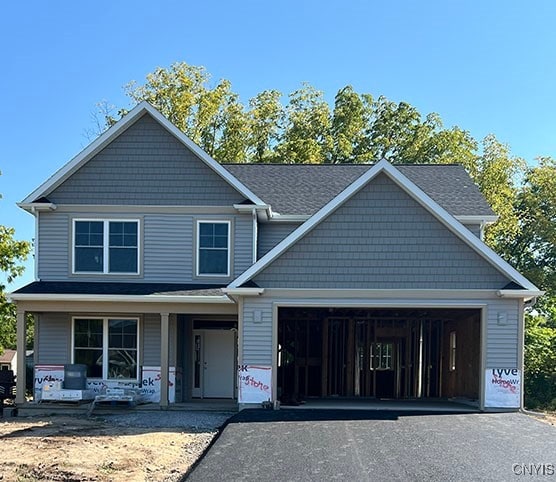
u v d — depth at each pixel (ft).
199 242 58.39
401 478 27.27
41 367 57.72
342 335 64.75
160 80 116.16
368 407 50.34
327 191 65.21
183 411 52.90
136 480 29.30
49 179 58.03
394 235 49.67
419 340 64.69
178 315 59.26
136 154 59.00
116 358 58.08
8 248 80.33
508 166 111.55
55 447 36.91
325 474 27.99
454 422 41.88
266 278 49.52
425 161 117.29
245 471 28.58
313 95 126.52
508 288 48.67
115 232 58.59
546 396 68.90
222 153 115.85
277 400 50.16
